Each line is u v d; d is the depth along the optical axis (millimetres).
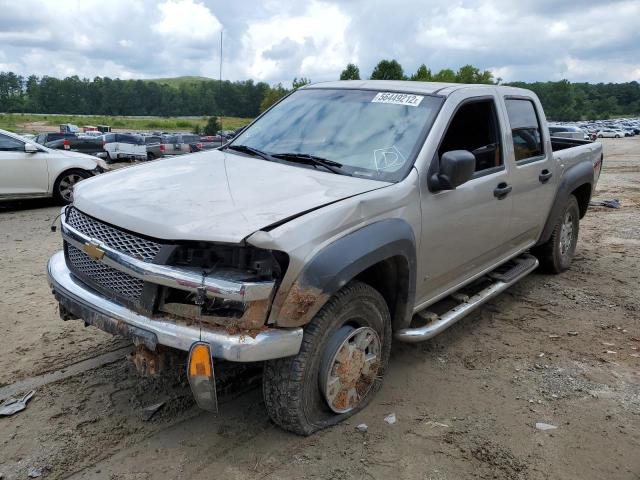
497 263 4773
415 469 2871
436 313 4180
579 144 6820
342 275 2793
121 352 3984
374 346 3330
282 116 4309
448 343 4410
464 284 4309
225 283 2512
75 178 10305
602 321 4984
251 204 2879
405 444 3066
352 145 3721
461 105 3945
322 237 2779
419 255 3523
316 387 2979
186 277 2557
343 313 2996
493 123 4391
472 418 3357
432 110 3791
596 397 3656
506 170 4445
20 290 5219
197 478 2738
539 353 4289
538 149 5109
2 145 9555
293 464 2855
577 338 4598
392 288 3465
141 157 28297
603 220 9750
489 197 4176
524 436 3199
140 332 2701
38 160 9797
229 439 3039
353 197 3051
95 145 27391
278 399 2877
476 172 4121
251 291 2520
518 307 5262
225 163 3701
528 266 5238
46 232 7777
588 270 6527
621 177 17500
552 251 5938
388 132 3730
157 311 2738
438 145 3633
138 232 2713
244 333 2586
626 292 5777
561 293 5672
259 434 3092
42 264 6121
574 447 3115
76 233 3049
